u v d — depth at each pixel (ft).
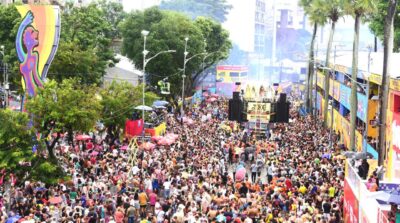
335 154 172.04
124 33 318.04
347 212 105.50
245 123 247.29
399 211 77.97
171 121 244.42
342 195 117.19
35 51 142.61
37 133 128.26
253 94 245.65
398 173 127.75
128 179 123.44
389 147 140.15
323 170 135.44
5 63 258.37
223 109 316.19
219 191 112.57
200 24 382.22
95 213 97.25
